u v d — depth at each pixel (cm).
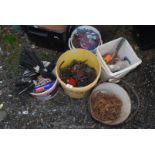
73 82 126
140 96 135
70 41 135
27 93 131
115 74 123
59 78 121
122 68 131
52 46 139
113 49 133
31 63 131
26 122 131
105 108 128
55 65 133
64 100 134
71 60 131
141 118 132
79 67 129
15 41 143
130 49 128
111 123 125
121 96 129
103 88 131
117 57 135
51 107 133
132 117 129
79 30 137
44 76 129
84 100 134
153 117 132
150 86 137
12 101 134
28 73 130
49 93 129
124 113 127
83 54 128
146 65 140
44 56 141
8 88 135
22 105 133
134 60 130
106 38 145
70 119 131
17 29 144
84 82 127
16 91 133
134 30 142
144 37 138
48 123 131
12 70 138
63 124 131
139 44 143
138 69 139
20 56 138
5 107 133
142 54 143
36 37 135
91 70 129
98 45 135
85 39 136
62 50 141
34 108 133
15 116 132
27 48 141
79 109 133
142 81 138
